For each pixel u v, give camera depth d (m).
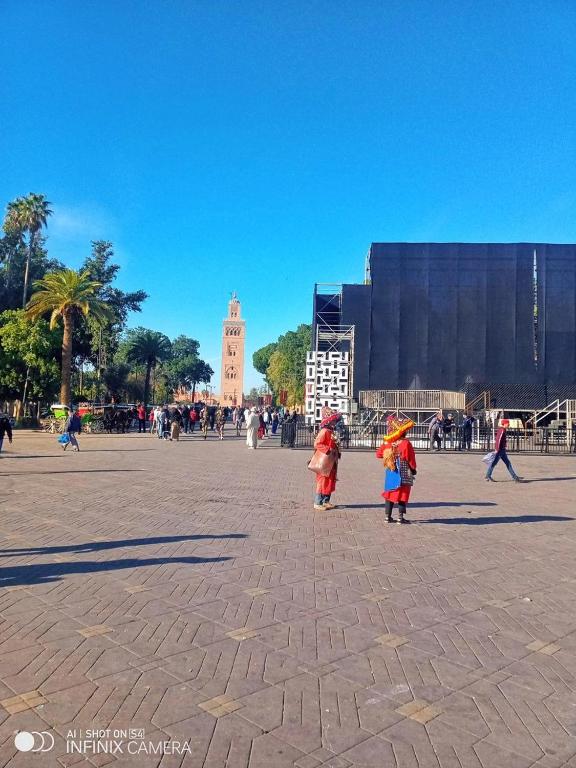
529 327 38.81
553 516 10.12
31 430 37.44
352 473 16.39
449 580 6.18
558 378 38.47
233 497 11.27
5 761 2.99
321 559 6.87
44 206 49.31
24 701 3.54
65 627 4.66
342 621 4.93
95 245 62.19
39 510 9.45
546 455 24.30
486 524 9.27
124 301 62.53
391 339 39.59
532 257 39.09
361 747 3.16
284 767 2.98
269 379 83.50
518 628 4.88
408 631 4.76
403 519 9.19
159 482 13.12
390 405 33.84
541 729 3.38
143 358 65.44
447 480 15.30
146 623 4.77
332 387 32.50
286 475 15.12
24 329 40.09
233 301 136.62
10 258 51.00
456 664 4.18
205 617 4.93
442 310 39.38
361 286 40.06
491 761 3.07
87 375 62.56
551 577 6.39
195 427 43.00
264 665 4.08
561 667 4.18
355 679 3.92
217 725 3.34
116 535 7.78
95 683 3.77
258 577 6.08
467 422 26.34
